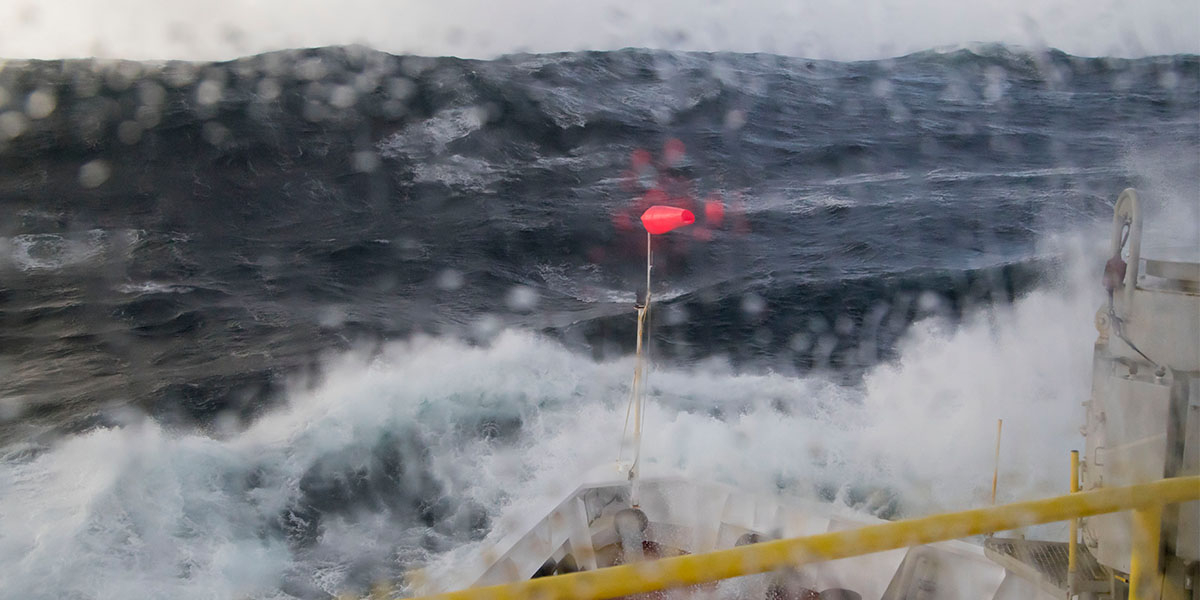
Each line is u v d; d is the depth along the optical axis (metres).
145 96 39.16
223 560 7.25
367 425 9.80
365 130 34.94
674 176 31.06
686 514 4.65
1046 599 3.40
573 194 28.52
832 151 34.66
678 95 42.09
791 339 13.70
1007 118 41.41
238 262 21.19
